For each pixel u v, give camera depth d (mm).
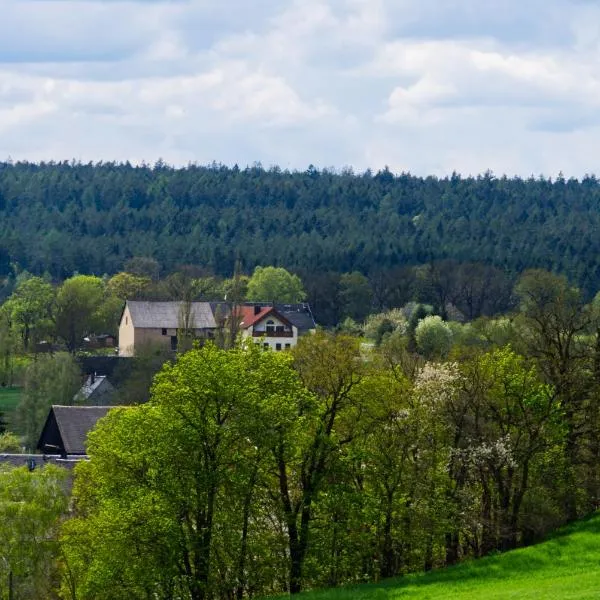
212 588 146000
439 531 152625
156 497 144500
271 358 154375
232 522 148625
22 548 157125
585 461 171250
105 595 146250
